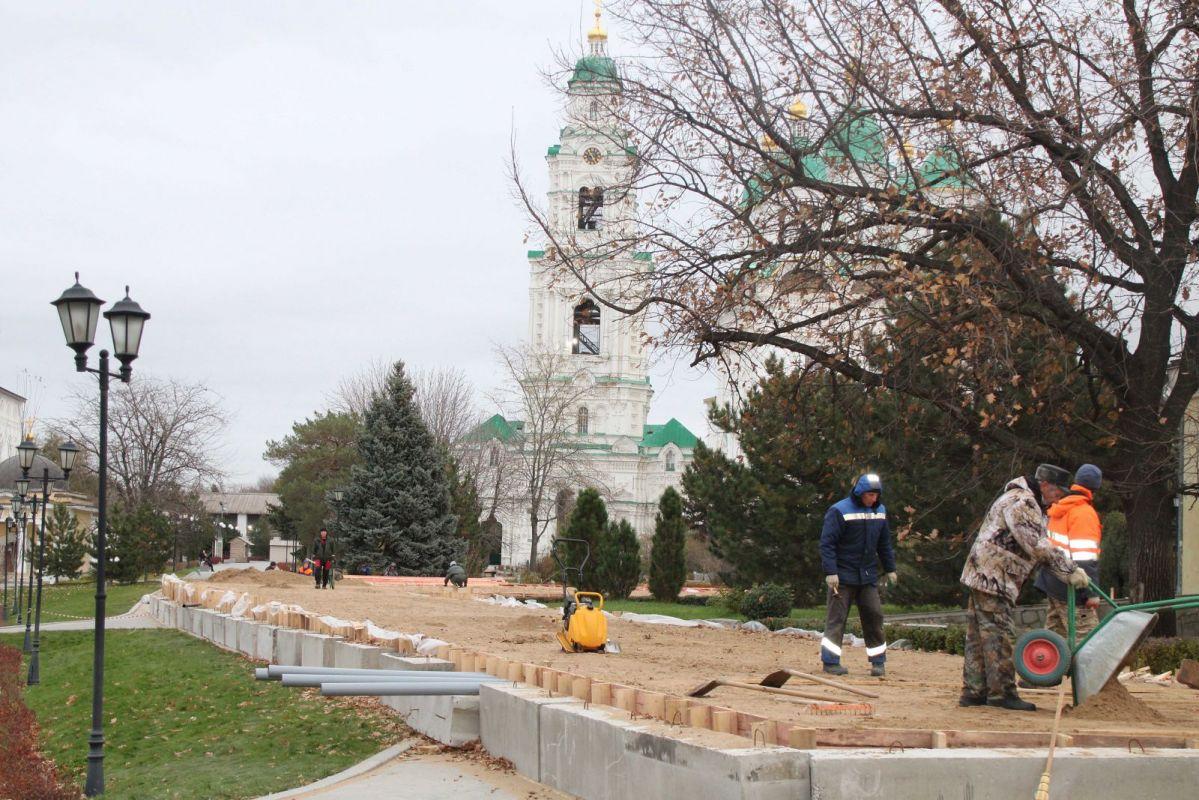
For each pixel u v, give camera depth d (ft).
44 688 69.05
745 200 60.39
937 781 22.84
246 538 451.53
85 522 269.23
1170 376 71.00
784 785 22.75
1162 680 42.29
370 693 36.70
